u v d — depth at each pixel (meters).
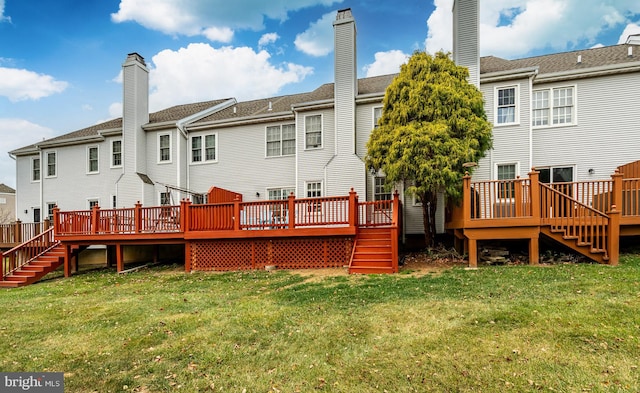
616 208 7.75
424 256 10.27
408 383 3.34
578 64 12.04
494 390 3.14
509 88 11.60
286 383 3.48
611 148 11.05
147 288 8.45
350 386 3.35
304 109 13.92
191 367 3.92
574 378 3.24
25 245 12.85
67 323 5.75
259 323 5.19
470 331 4.39
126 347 4.59
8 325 5.72
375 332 4.58
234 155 15.64
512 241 10.09
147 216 11.30
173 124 15.68
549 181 11.57
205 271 10.48
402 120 9.91
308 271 9.33
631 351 3.64
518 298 5.46
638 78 10.87
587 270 6.93
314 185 13.91
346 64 13.09
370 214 10.97
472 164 8.54
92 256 15.71
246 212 10.44
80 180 17.53
